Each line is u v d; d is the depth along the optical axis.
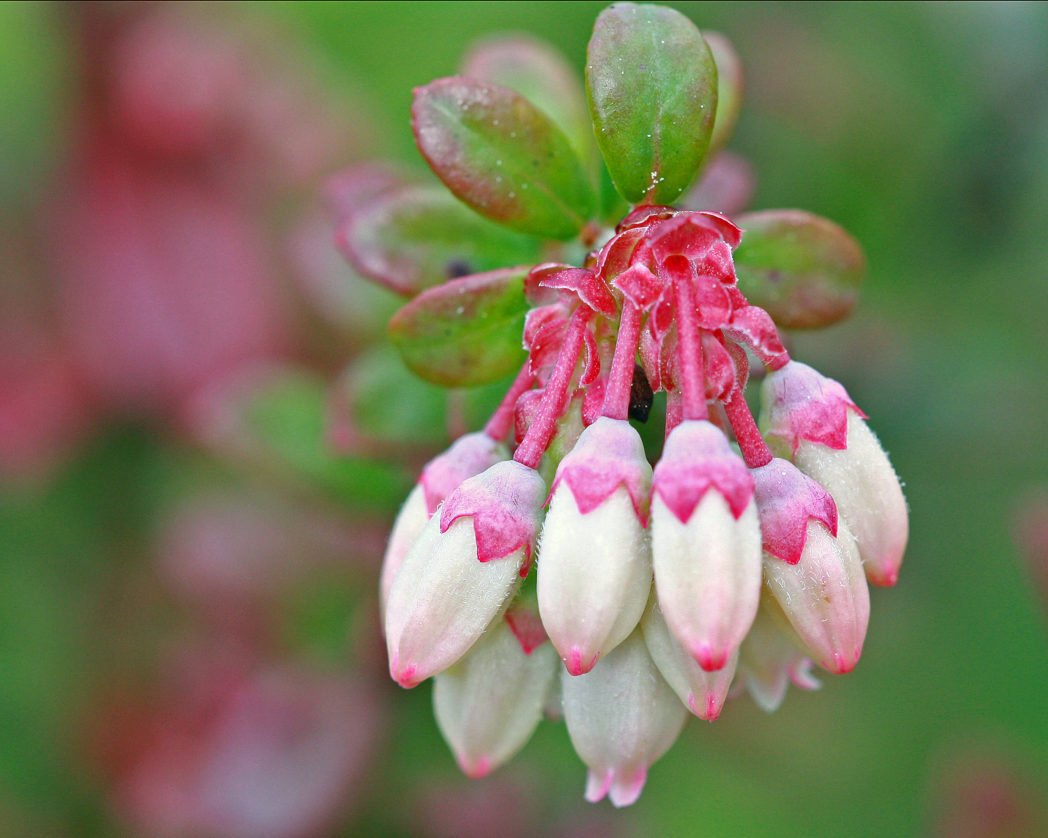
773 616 0.12
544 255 0.14
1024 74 0.16
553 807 0.16
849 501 0.12
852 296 0.13
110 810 0.17
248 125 0.19
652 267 0.12
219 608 0.16
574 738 0.12
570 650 0.12
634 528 0.12
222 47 0.19
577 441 0.12
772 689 0.13
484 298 0.13
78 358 0.18
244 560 0.16
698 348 0.12
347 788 0.16
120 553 0.18
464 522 0.12
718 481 0.12
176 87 0.19
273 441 0.15
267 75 0.19
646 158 0.13
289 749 0.16
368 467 0.15
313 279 0.15
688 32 0.13
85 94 0.19
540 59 0.14
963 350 0.16
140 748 0.16
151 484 0.18
